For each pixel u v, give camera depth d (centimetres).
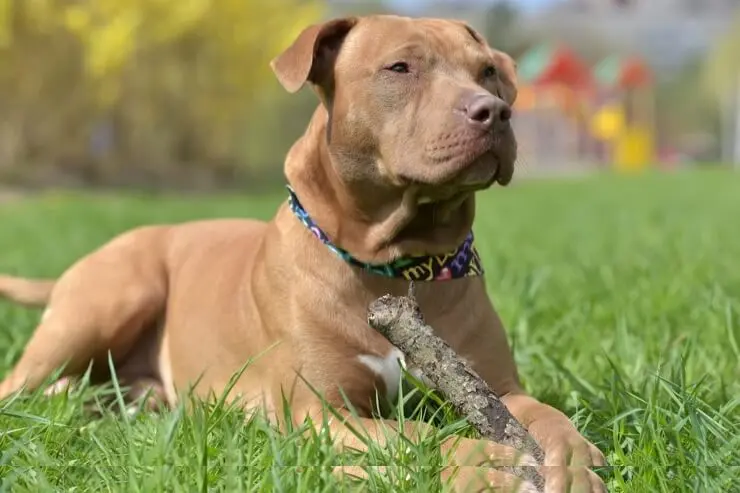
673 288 224
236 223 191
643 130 1798
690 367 175
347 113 162
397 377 160
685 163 2186
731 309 195
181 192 934
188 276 185
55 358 181
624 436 150
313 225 162
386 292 160
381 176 160
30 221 528
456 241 162
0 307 234
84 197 776
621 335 186
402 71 160
